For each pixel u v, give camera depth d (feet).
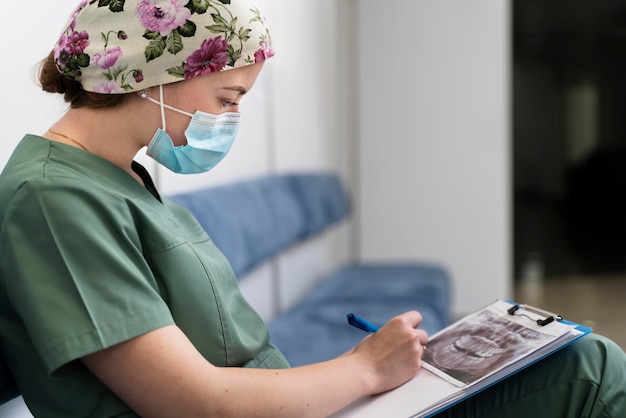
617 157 17.12
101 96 3.10
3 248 2.66
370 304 8.36
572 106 16.94
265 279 9.02
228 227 6.49
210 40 3.07
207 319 3.16
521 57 16.78
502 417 3.44
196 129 3.20
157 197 3.50
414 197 13.41
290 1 10.21
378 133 13.44
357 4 13.37
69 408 2.81
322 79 12.32
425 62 13.20
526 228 17.22
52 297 2.55
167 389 2.59
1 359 2.88
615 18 16.52
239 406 2.70
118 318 2.58
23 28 4.11
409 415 3.00
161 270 3.03
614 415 3.27
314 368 3.07
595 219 17.28
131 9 3.01
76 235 2.63
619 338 11.11
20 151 3.02
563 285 15.51
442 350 3.65
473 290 13.32
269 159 9.41
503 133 13.08
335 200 11.25
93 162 3.04
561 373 3.37
